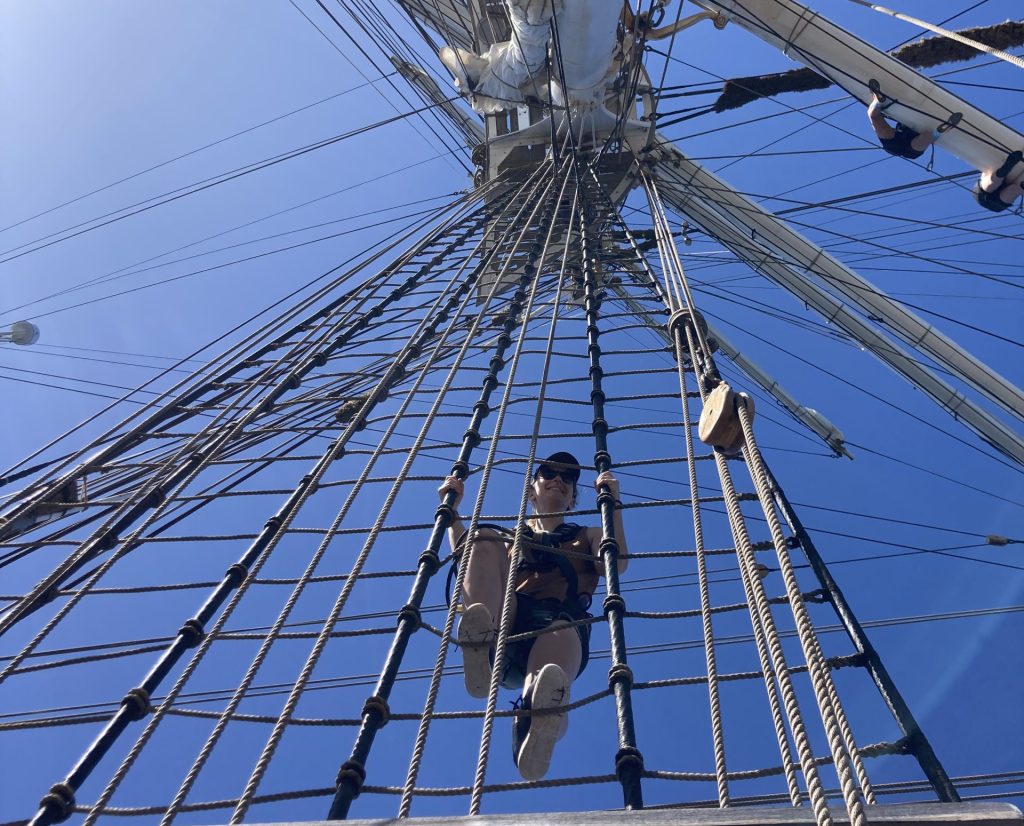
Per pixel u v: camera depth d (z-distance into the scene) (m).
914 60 13.96
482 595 5.88
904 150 13.10
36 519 7.69
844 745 2.93
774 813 2.54
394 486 6.00
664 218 12.66
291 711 3.85
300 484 6.64
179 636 4.95
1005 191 12.87
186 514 7.63
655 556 5.84
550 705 4.91
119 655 5.42
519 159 17.30
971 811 2.41
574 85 15.01
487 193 17.08
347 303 11.30
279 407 8.84
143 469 8.03
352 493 6.02
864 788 2.81
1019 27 13.44
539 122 17.11
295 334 10.64
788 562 4.04
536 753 4.82
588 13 13.20
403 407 7.59
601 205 15.65
